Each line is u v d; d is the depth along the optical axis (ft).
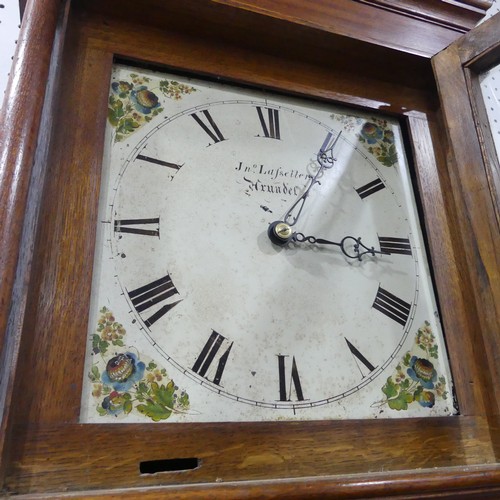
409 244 3.43
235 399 2.63
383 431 2.77
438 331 3.20
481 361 3.08
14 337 2.22
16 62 2.61
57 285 2.52
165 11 3.33
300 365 2.84
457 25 3.92
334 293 3.11
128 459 2.32
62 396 2.34
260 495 2.14
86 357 2.48
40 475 2.17
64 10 3.03
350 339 3.01
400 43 3.69
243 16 3.39
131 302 2.67
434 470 2.53
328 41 3.58
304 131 3.57
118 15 3.32
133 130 3.11
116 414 2.41
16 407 2.23
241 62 3.56
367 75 3.87
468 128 3.19
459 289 3.30
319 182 3.43
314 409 2.74
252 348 2.79
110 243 2.75
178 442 2.43
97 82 3.09
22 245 2.35
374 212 3.46
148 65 3.32
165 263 2.83
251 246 3.06
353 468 2.61
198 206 3.05
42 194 2.61
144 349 2.60
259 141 3.41
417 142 3.75
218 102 3.43
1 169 2.33
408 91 3.94
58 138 2.82
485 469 2.45
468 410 2.97
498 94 3.39
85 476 2.22
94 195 2.79
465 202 3.15
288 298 3.00
